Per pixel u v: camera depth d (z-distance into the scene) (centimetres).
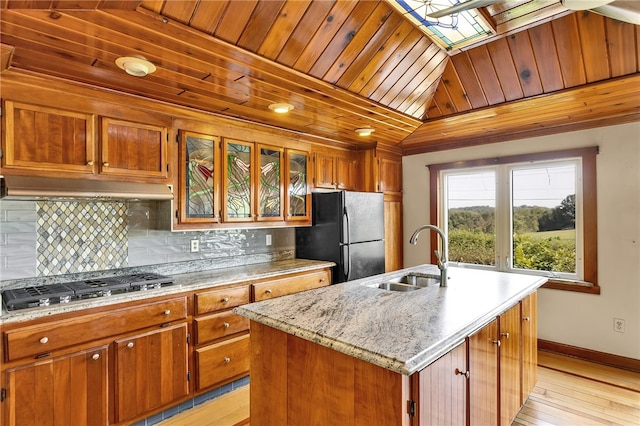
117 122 237
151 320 228
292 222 356
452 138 405
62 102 214
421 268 302
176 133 269
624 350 314
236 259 344
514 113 308
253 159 321
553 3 196
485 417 177
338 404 138
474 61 258
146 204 285
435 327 146
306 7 176
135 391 220
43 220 236
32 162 203
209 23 165
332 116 305
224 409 252
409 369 112
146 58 190
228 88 235
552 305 353
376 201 402
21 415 179
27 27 157
